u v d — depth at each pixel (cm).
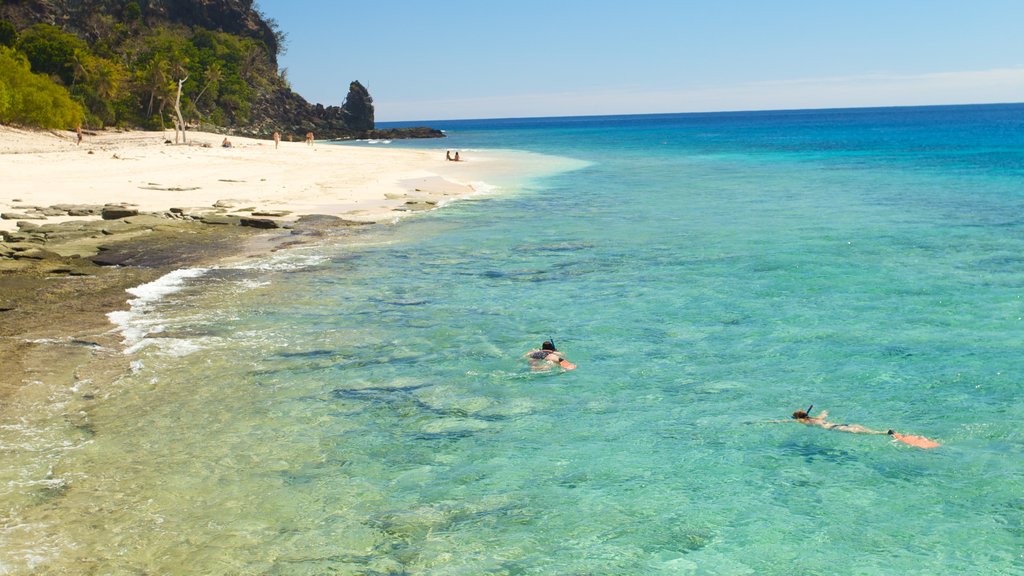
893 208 3566
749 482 1048
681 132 17688
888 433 1188
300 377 1452
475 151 9169
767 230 2981
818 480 1050
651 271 2308
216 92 14362
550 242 2800
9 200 3434
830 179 5091
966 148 8375
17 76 8162
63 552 879
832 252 2520
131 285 2123
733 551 885
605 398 1358
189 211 3288
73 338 1647
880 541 902
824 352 1565
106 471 1077
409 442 1184
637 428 1231
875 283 2097
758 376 1448
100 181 4209
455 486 1047
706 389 1391
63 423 1233
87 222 2938
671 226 3125
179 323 1777
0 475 1056
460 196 4175
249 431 1217
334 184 4459
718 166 6462
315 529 938
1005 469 1066
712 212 3525
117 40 14425
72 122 8856
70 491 1019
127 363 1505
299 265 2414
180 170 4941
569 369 1500
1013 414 1244
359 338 1689
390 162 6512
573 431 1223
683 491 1027
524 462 1117
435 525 949
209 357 1553
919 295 1966
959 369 1445
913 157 7125
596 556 880
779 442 1170
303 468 1097
